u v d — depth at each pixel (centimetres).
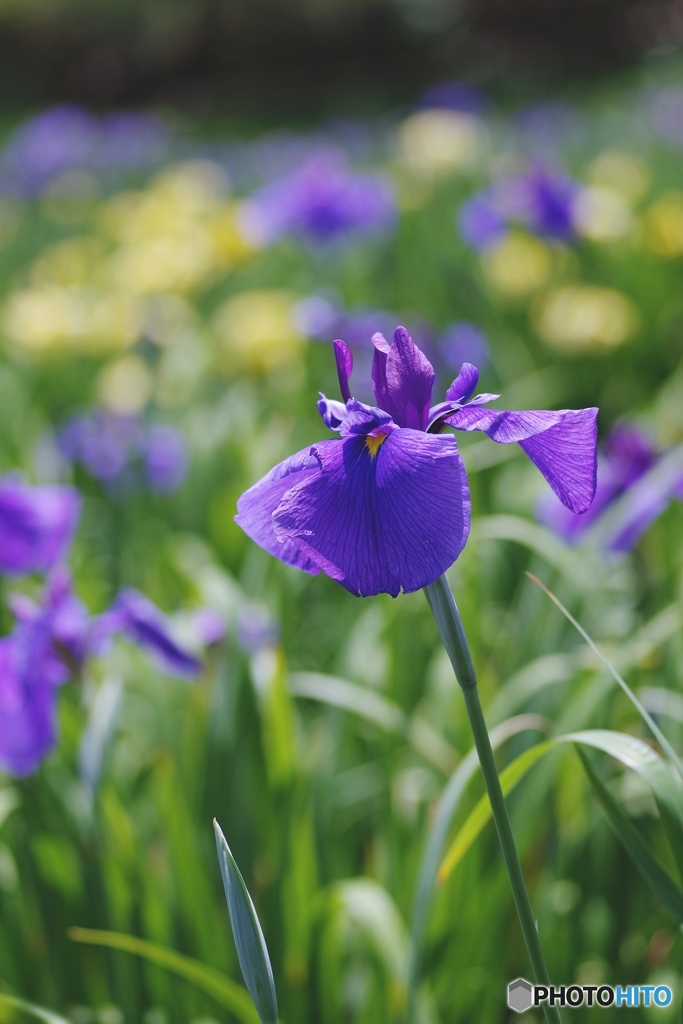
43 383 319
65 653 133
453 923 130
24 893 136
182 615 153
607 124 686
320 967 130
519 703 141
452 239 396
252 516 104
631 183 426
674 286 340
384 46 1316
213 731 136
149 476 228
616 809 112
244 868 135
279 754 134
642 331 313
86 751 131
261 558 188
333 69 1324
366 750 164
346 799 152
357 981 137
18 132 1012
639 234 344
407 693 159
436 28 1312
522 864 134
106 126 922
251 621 155
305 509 102
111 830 133
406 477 101
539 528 163
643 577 175
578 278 358
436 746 145
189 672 136
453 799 120
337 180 343
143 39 1372
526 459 223
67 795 137
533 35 1281
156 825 143
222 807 135
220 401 272
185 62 1358
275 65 1338
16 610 134
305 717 180
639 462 158
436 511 100
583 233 330
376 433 104
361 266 356
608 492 159
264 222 345
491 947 132
